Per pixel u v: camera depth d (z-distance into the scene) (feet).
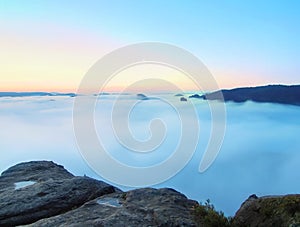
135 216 31.04
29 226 30.78
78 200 43.73
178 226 28.09
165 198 37.24
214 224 26.86
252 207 25.75
